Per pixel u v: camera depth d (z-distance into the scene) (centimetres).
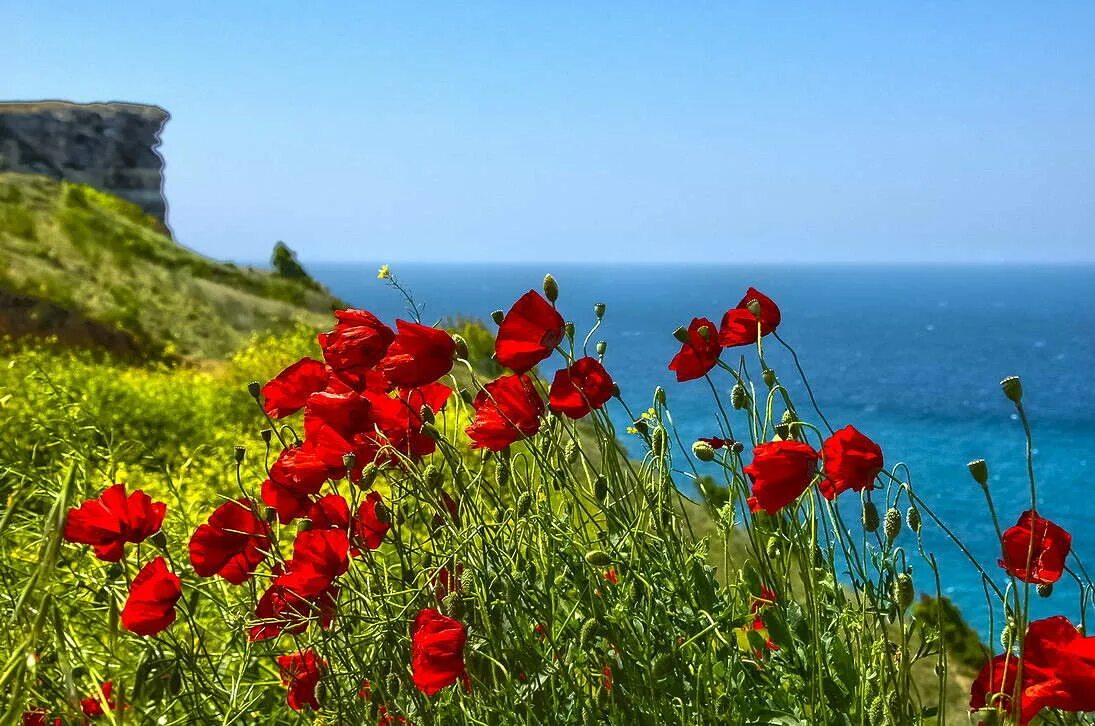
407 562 219
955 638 504
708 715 190
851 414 6494
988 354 11919
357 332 208
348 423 211
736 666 196
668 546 202
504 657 198
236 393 1105
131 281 2084
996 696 157
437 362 204
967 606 1323
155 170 7100
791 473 176
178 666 221
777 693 193
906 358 11212
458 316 1225
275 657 237
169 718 233
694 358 207
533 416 209
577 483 211
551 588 203
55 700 224
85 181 6775
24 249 2011
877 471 174
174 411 980
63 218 2244
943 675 170
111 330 1709
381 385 221
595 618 192
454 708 209
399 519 224
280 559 225
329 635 210
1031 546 151
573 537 208
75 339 1648
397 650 210
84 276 2012
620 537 206
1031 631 158
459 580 201
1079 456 4759
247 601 255
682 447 210
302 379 230
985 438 5441
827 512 197
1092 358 11462
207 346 1958
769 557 208
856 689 189
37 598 233
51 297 1795
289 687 222
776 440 181
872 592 183
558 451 212
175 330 1962
